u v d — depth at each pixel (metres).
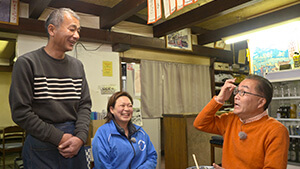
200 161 3.76
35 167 1.29
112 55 4.85
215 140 3.37
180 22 4.70
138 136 1.94
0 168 5.19
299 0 4.38
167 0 3.05
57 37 1.35
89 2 4.37
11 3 3.69
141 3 3.53
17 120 1.23
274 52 4.48
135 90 5.16
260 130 1.32
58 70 1.40
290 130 3.48
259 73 4.71
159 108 5.45
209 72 6.60
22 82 1.25
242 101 1.35
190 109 6.04
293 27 4.20
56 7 4.27
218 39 5.65
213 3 4.04
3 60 7.77
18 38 3.91
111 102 1.93
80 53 4.49
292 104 3.62
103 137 1.81
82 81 1.58
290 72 3.58
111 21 4.24
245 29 4.95
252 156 1.32
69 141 1.29
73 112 1.44
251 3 3.57
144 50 5.36
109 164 1.73
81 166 1.44
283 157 1.23
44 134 1.23
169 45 5.47
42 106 1.31
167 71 5.70
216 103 1.51
